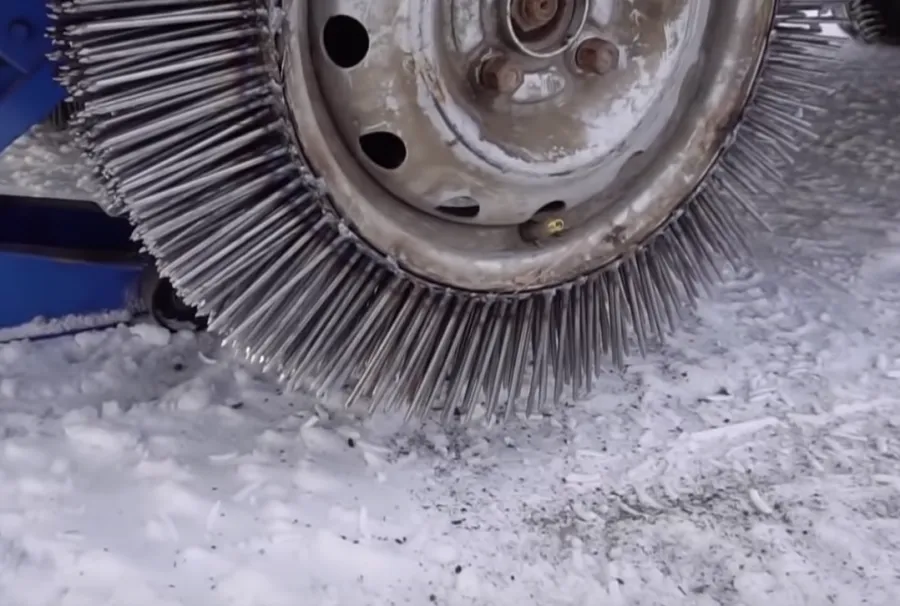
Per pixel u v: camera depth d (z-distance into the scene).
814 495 1.58
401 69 1.23
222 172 1.23
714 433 1.73
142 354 1.87
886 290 2.27
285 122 1.21
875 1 4.61
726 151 1.54
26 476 1.47
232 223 1.26
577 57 1.33
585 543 1.46
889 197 2.82
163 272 1.33
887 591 1.39
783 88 1.60
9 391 1.72
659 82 1.39
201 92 1.19
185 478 1.50
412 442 1.66
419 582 1.35
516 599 1.34
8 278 1.83
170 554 1.34
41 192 1.74
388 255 1.32
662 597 1.37
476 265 1.37
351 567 1.36
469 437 1.68
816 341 2.04
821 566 1.43
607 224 1.46
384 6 1.21
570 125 1.34
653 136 1.46
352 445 1.64
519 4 1.28
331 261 1.31
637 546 1.46
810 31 1.59
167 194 1.25
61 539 1.34
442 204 1.35
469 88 1.29
